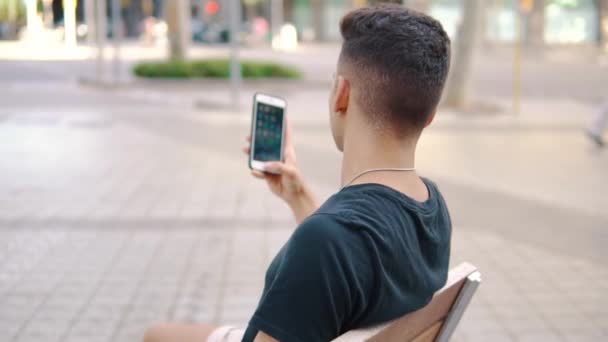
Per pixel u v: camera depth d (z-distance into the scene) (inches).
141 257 219.3
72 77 817.5
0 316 175.5
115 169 343.3
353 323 61.0
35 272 204.8
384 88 63.4
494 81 869.2
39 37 1449.3
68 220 255.9
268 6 1950.1
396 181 65.1
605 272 213.2
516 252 230.4
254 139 90.7
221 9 2097.7
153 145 407.5
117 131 453.7
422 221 63.9
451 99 586.9
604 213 278.4
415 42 63.2
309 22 1838.1
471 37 585.3
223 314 179.8
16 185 306.5
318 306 57.6
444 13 1553.9
